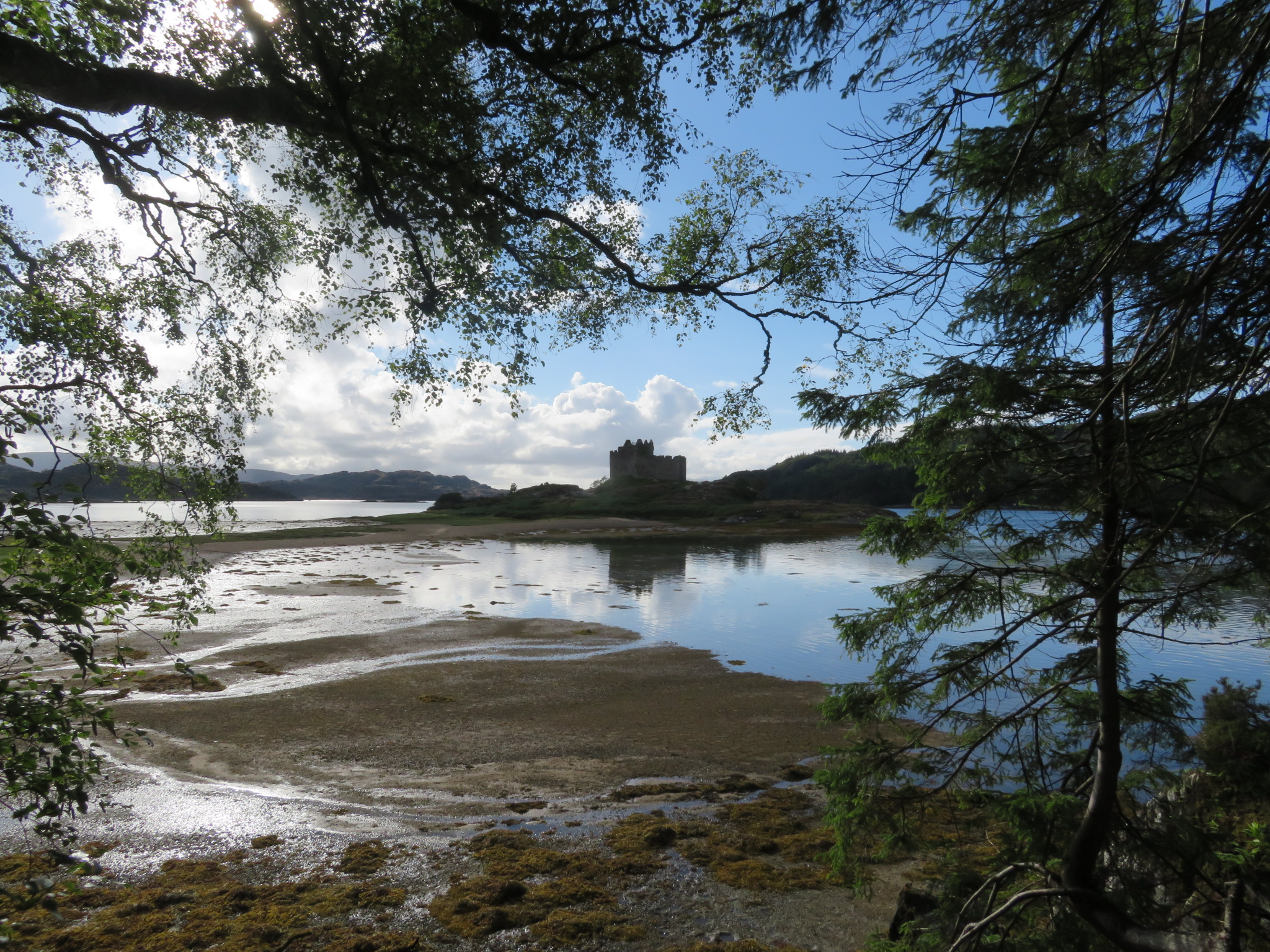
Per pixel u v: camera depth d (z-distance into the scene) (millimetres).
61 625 3104
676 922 5770
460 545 56906
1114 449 3148
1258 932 3271
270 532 63406
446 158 6129
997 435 3973
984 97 3002
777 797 8547
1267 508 2748
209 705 12023
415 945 5223
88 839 6898
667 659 16656
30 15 4371
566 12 5027
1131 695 3930
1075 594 3957
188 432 6355
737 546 58625
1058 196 3816
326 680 14047
